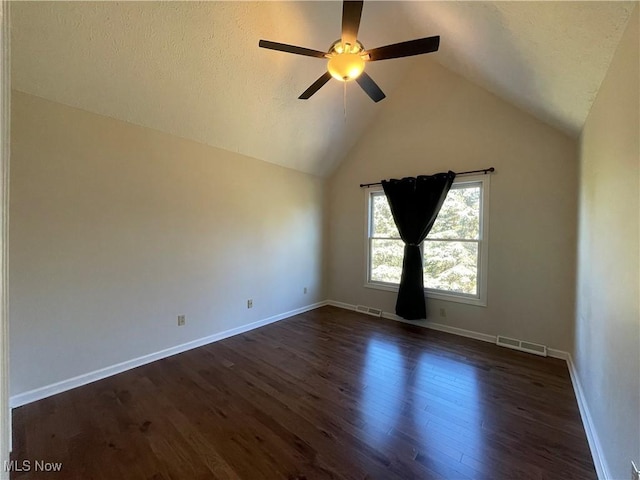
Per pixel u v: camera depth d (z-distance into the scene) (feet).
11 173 6.97
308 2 7.98
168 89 8.48
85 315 8.13
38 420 6.52
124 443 5.83
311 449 5.68
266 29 8.13
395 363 9.33
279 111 10.89
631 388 3.98
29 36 6.28
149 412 6.82
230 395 7.53
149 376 8.53
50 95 7.39
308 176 15.19
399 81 13.09
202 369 8.95
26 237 7.19
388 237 14.26
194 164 10.51
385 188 13.56
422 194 12.44
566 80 6.19
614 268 4.83
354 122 13.66
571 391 7.69
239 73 8.89
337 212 16.12
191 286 10.53
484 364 9.24
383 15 9.16
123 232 8.82
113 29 6.74
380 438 5.98
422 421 6.51
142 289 9.27
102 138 8.35
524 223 10.33
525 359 9.61
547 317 9.96
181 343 10.26
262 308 13.07
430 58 12.35
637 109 3.84
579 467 5.24
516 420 6.53
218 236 11.32
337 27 8.90
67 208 7.79
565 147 9.55
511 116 10.55
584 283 7.44
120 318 8.81
